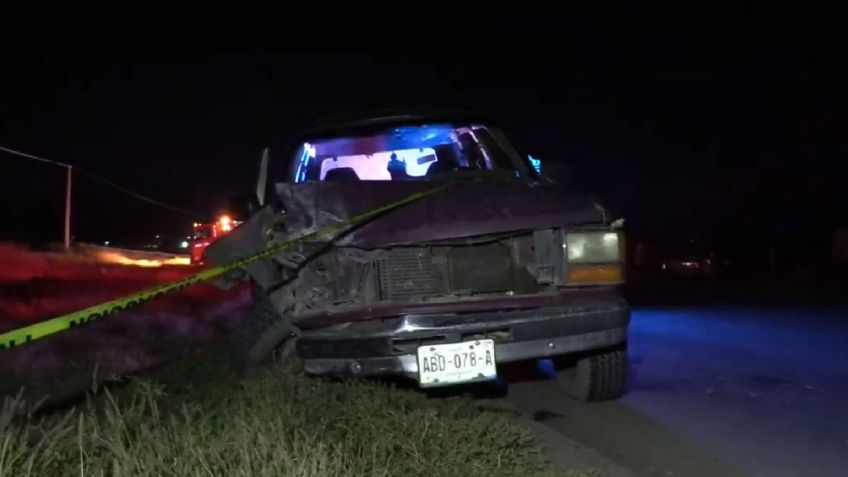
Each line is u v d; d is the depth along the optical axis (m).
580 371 6.17
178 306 10.96
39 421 5.15
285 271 5.37
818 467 4.81
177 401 5.60
